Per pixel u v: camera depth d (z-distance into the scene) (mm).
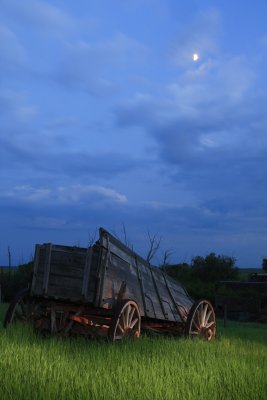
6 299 35750
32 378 6195
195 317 14359
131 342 10430
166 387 6246
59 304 11883
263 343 14914
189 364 8312
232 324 28234
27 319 11938
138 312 11523
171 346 10609
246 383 6855
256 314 32844
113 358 8344
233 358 9172
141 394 5934
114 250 12047
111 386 6055
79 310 11594
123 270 12320
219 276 53000
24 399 5348
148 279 13773
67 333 11438
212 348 10734
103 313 11742
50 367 6848
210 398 6094
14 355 7746
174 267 48719
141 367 7520
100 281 11266
